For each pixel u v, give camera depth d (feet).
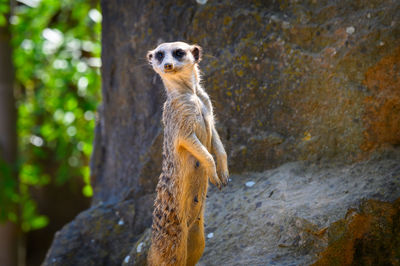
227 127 18.40
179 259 13.65
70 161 34.60
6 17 32.01
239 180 17.85
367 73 15.67
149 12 19.53
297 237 14.28
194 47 13.89
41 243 41.27
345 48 16.01
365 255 13.97
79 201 41.04
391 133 15.58
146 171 19.84
